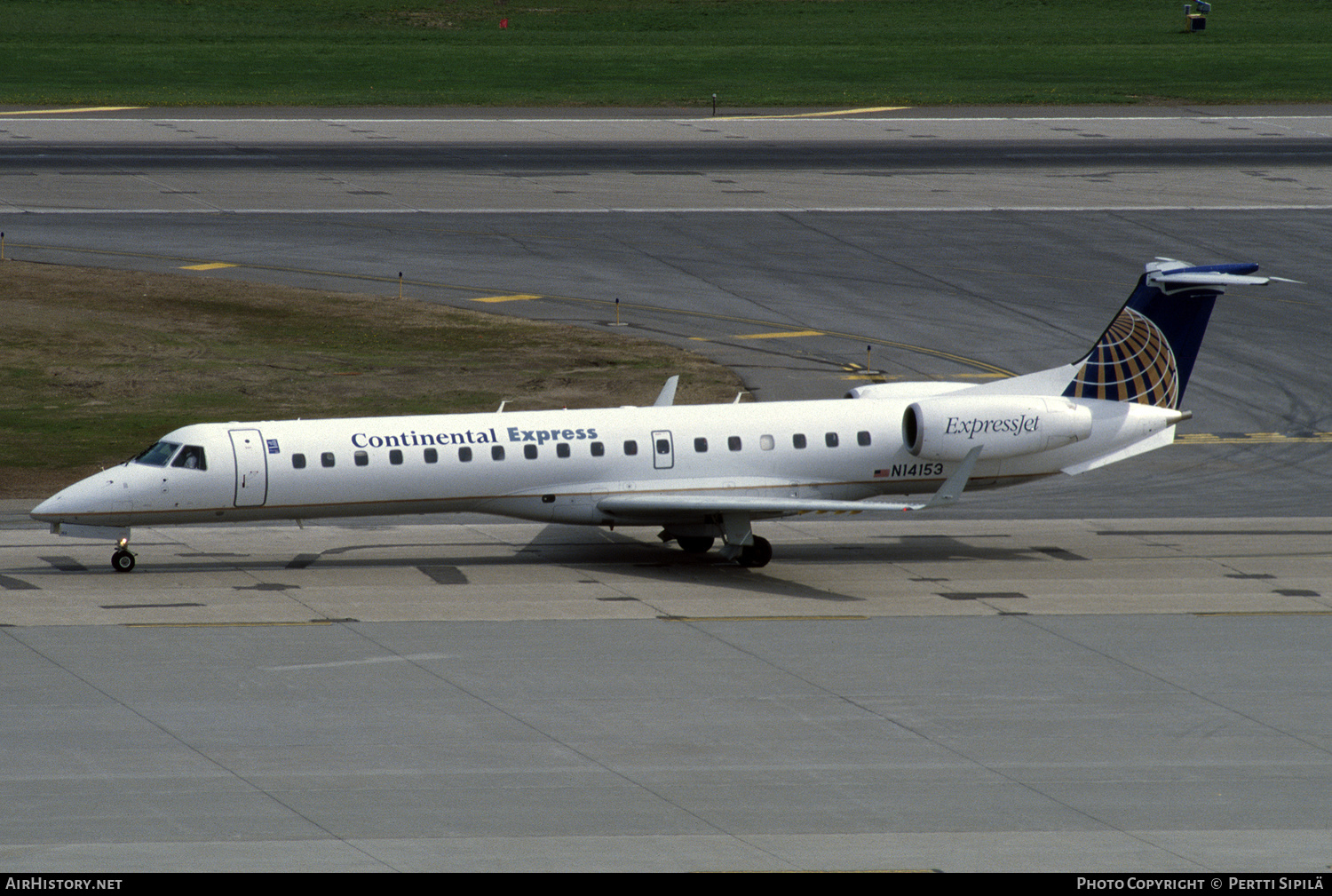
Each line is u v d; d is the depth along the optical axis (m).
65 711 106.44
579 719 107.00
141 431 198.88
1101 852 87.25
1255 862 85.94
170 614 129.12
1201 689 115.19
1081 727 107.12
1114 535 162.62
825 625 129.75
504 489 145.75
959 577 145.88
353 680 113.88
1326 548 157.25
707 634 126.69
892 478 154.12
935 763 100.50
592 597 137.25
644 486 148.50
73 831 87.81
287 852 85.38
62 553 148.50
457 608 132.50
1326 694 114.56
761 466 150.50
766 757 101.00
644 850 86.62
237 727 104.31
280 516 143.00
